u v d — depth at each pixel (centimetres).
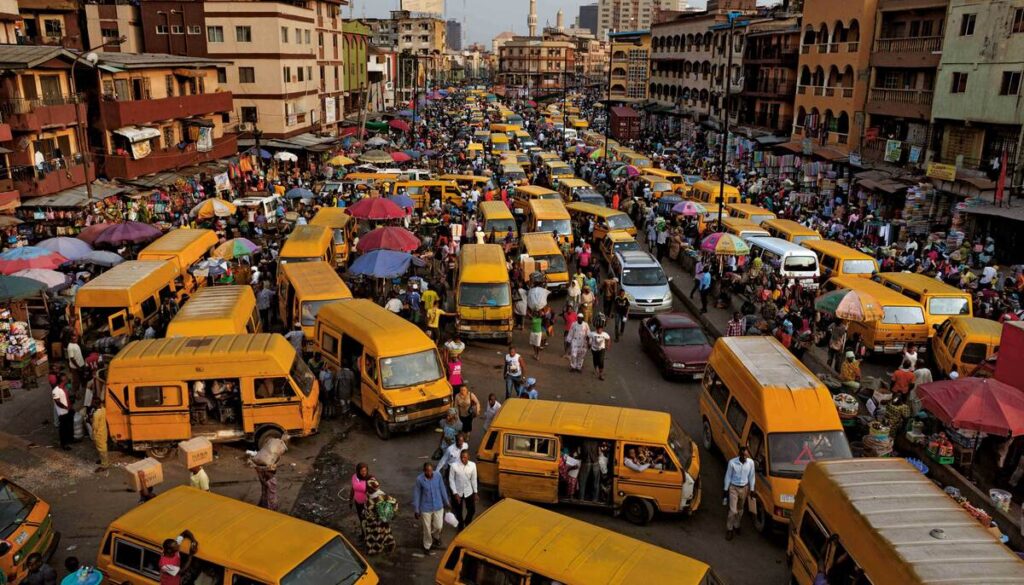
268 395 1543
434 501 1212
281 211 3559
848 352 1897
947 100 3697
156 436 1518
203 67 4700
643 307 2566
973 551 881
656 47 9419
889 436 1623
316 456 1573
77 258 2377
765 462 1314
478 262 2339
